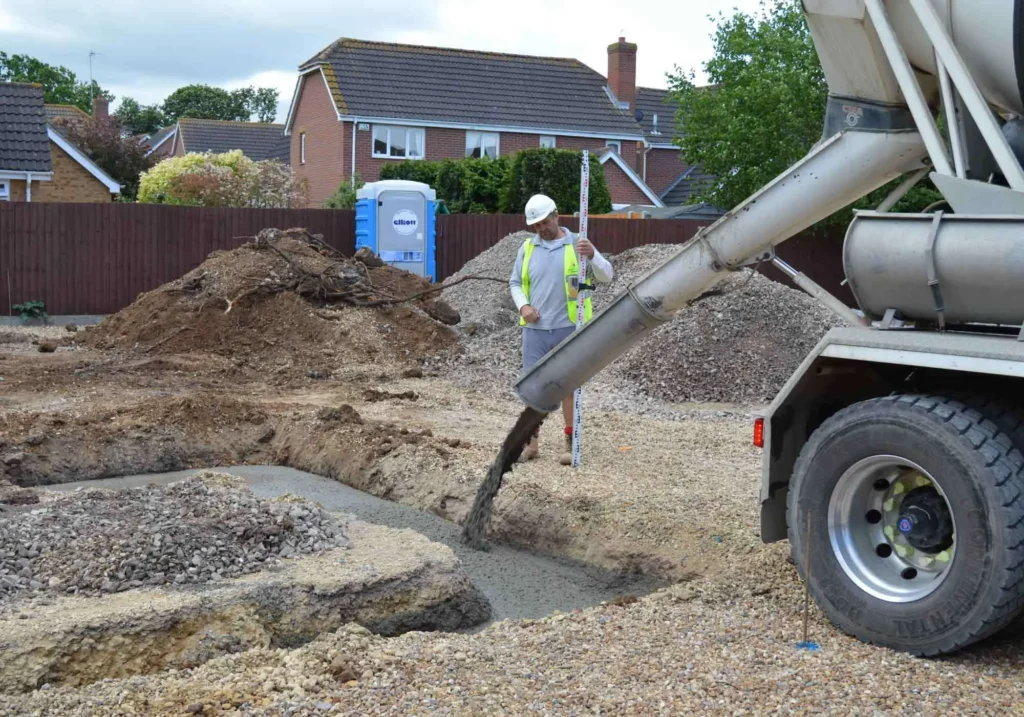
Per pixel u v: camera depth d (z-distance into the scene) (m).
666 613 5.09
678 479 7.98
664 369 12.77
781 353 13.17
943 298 4.52
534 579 6.52
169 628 4.79
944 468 4.33
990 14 4.61
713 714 3.85
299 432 9.57
